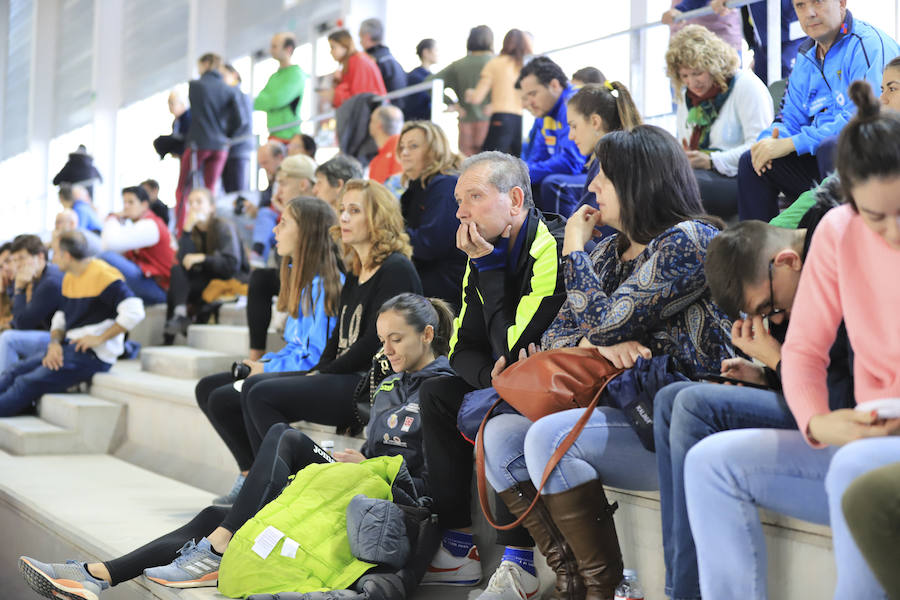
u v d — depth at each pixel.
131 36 11.94
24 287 6.32
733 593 1.61
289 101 7.63
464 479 2.48
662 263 1.94
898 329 1.50
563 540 2.06
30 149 13.95
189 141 7.77
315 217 3.60
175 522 3.36
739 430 1.64
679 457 1.73
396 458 2.53
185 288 6.28
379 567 2.33
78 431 5.08
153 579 2.49
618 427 1.97
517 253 2.39
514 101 4.58
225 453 4.12
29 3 14.47
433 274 3.81
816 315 1.61
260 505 2.57
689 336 1.97
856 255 1.55
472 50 4.84
